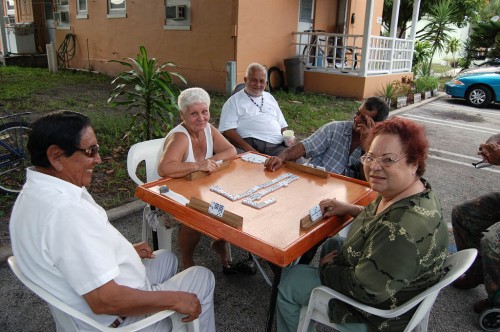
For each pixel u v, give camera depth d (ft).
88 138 4.77
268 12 31.60
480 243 8.20
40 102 25.44
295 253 5.70
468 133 24.85
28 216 4.45
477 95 34.30
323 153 10.28
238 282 9.20
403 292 5.24
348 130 9.97
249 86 12.92
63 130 4.57
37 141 4.55
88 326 4.78
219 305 8.41
